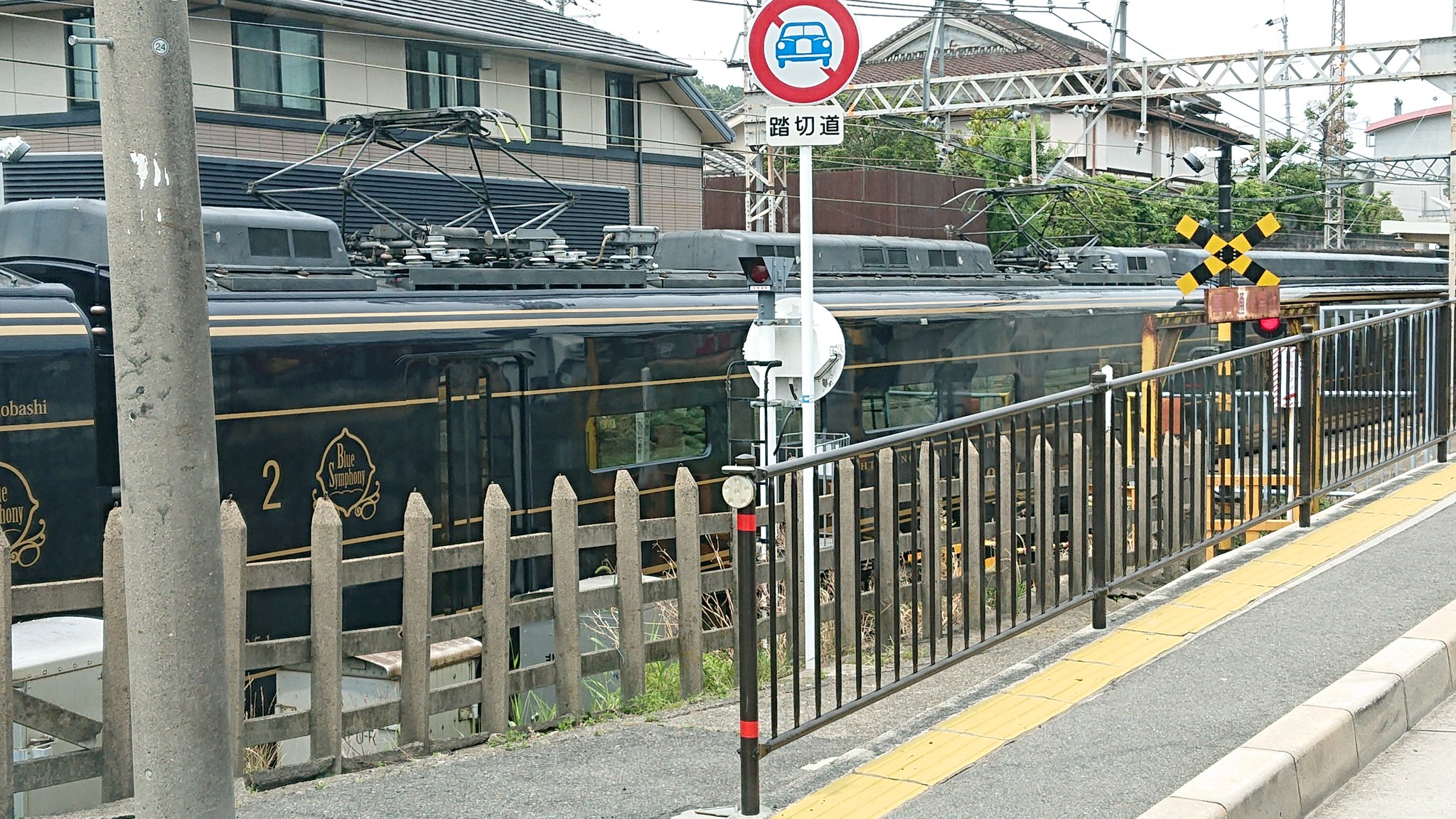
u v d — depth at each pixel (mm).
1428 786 5211
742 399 12617
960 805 4746
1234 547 8977
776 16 7871
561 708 7023
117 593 5621
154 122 4047
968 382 14906
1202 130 41812
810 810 4797
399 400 9812
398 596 9805
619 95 29141
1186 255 20656
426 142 12773
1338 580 7520
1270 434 8766
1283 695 5754
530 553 6918
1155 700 5762
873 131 40031
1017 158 37844
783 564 8266
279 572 6066
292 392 9148
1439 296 22312
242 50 22156
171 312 4113
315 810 5352
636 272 12453
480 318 10406
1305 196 37500
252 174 21531
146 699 4195
